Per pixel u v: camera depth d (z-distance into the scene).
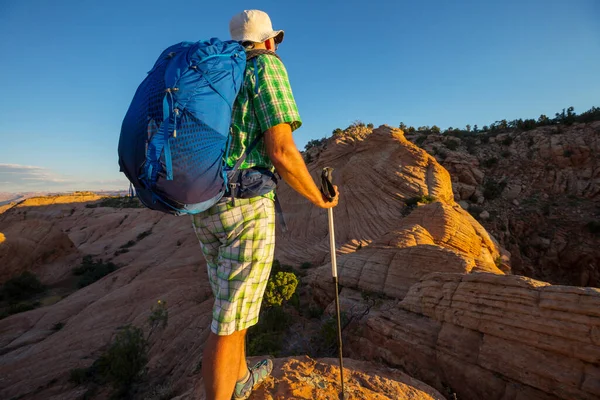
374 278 21.22
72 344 27.72
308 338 16.73
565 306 7.88
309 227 49.22
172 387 16.27
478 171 65.62
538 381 7.65
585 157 62.03
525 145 69.62
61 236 65.62
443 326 10.43
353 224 45.06
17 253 57.62
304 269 37.47
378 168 51.03
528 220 56.72
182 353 22.39
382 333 12.11
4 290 50.22
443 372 9.65
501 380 8.27
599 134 63.47
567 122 70.50
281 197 57.16
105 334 28.50
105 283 47.84
